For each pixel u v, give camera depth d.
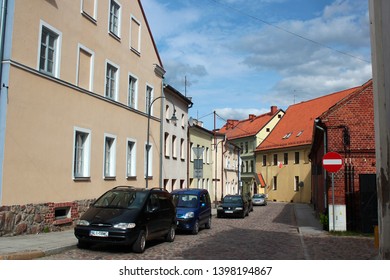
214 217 26.02
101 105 17.25
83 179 15.68
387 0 7.14
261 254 10.66
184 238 14.23
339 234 15.01
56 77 14.05
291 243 12.98
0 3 11.71
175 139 28.20
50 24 13.72
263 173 58.03
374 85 7.38
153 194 12.11
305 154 48.91
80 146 15.94
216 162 38.62
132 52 20.58
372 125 15.94
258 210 34.34
